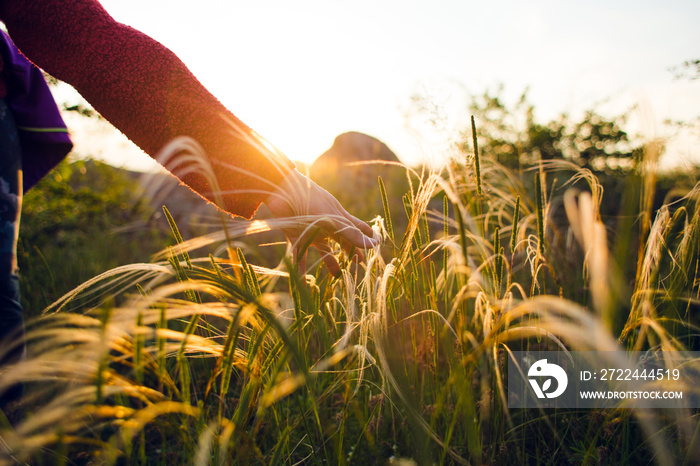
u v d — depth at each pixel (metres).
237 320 0.86
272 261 3.20
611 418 1.20
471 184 1.43
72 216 4.25
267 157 1.11
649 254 1.19
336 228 1.13
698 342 1.42
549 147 3.84
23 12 1.09
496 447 1.18
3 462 0.73
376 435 1.31
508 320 0.93
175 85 1.11
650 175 1.12
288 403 1.28
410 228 1.18
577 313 0.79
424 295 1.38
